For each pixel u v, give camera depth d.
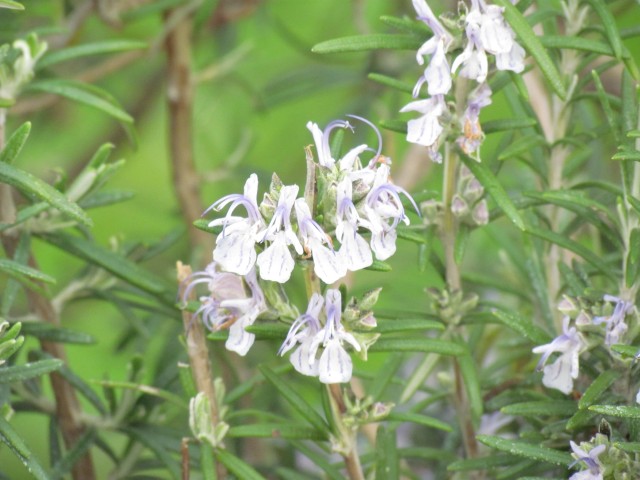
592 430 0.41
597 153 0.49
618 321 0.39
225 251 0.38
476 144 0.40
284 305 0.39
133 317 0.45
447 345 0.39
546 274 0.44
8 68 0.43
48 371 0.39
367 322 0.39
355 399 0.40
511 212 0.40
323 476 0.47
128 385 0.42
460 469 0.41
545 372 0.40
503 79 0.41
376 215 0.38
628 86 0.40
